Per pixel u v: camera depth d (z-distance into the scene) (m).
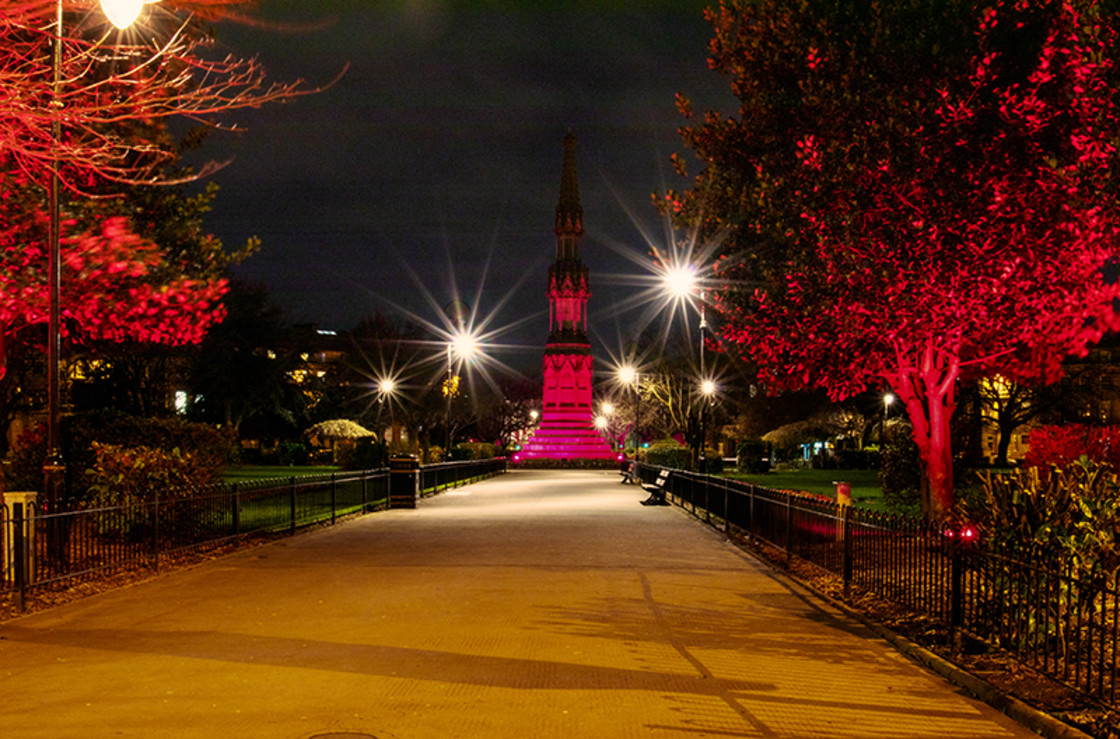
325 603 10.92
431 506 27.41
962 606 9.48
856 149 12.61
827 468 54.28
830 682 7.36
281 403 57.03
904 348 13.51
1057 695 6.91
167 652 8.34
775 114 13.98
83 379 38.03
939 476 14.10
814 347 13.67
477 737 5.93
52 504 12.39
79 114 8.65
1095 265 11.42
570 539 18.12
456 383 63.19
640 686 7.20
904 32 12.87
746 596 11.49
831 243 12.65
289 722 6.23
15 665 7.85
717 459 45.97
